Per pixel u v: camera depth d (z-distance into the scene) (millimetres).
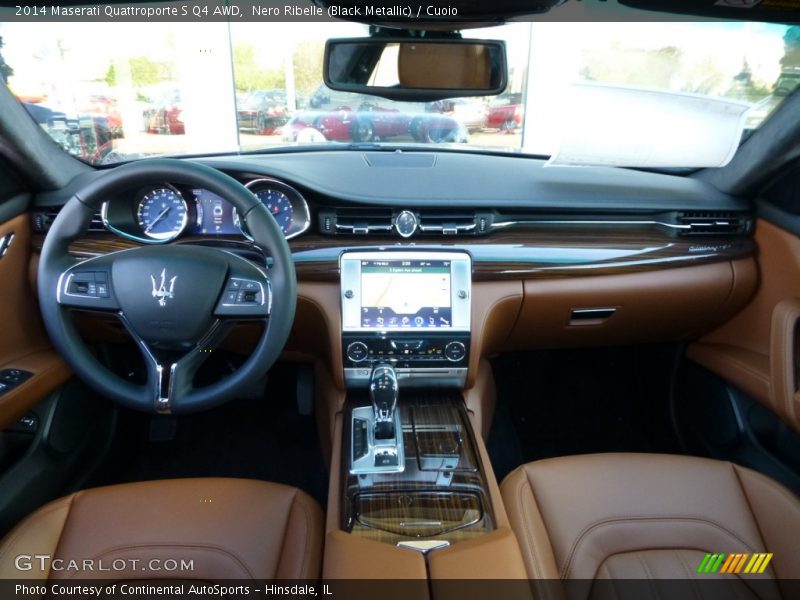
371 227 1671
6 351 1602
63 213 1175
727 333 1946
